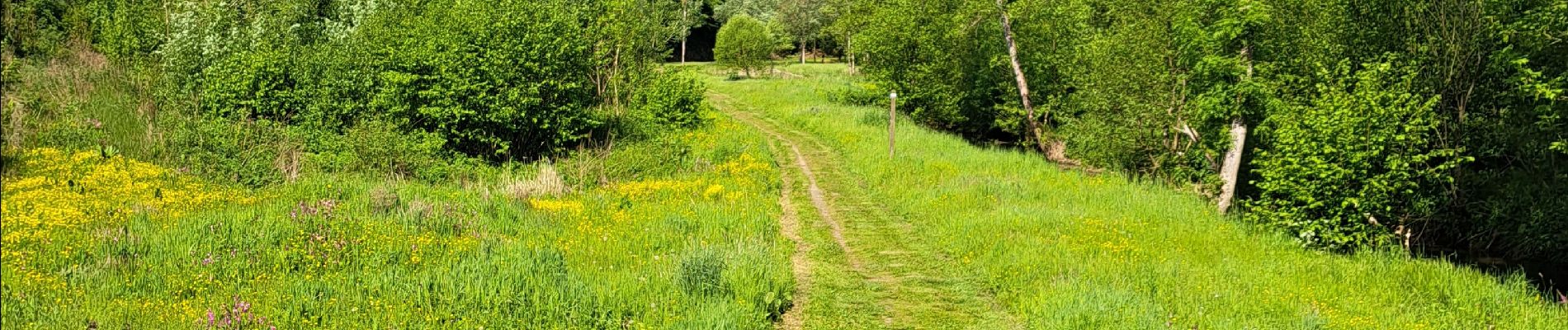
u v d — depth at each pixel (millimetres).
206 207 13320
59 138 16578
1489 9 13680
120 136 17109
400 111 19359
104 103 19234
